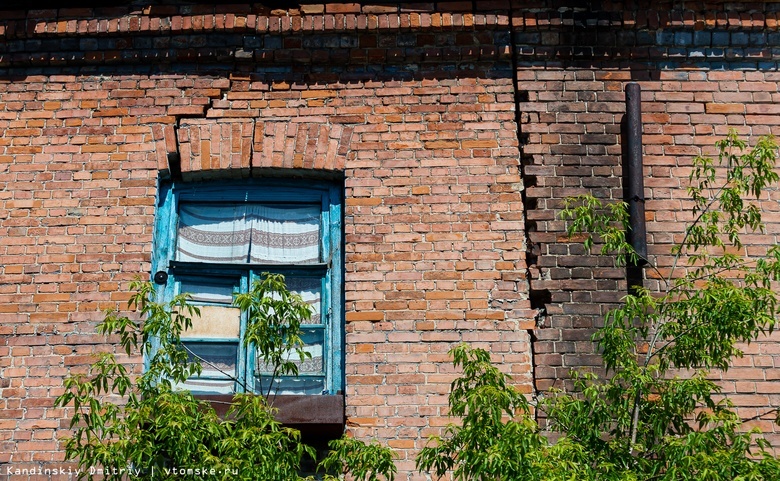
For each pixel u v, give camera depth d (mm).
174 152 12031
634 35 12414
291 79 12328
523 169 11906
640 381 9602
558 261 11531
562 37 12359
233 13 12383
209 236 11984
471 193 11812
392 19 12297
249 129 12109
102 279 11477
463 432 9234
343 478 10234
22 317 11305
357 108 12195
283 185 12164
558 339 11219
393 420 10883
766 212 11844
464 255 11562
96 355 11094
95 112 12203
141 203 11812
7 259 11547
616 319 10133
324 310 11633
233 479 9125
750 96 12328
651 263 11461
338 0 12375
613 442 9758
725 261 10578
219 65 12383
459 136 12055
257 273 11781
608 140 12055
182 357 9844
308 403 10914
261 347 9773
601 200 11789
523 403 9617
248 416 9508
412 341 11203
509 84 12289
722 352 9992
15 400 10969
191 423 9289
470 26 12297
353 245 11602
